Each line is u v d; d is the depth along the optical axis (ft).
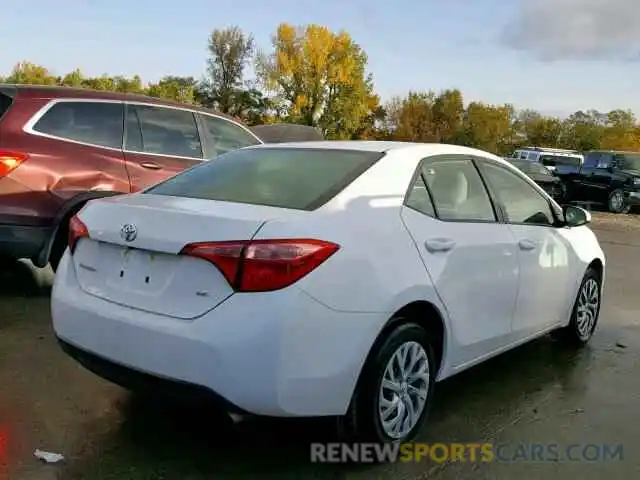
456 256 11.60
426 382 11.23
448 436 11.65
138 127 20.57
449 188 12.55
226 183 11.75
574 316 16.79
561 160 77.25
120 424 11.46
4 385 12.84
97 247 10.70
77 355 10.52
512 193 14.44
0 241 17.54
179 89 232.53
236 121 24.25
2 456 10.14
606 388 14.44
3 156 17.44
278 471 10.11
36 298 19.04
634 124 259.80
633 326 19.86
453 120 254.88
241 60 231.50
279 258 8.98
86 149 19.10
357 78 230.07
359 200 10.66
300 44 224.12
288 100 229.45
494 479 10.19
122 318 9.74
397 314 10.58
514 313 13.60
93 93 19.90
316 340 9.14
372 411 10.11
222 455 10.54
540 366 15.79
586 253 16.71
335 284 9.36
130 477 9.74
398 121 255.70
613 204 68.23
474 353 12.51
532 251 14.07
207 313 9.09
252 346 8.79
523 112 268.21
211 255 9.17
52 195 18.11
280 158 12.54
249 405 8.92
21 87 18.80
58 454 10.31
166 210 10.04
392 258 10.31
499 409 13.00
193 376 9.02
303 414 9.28
